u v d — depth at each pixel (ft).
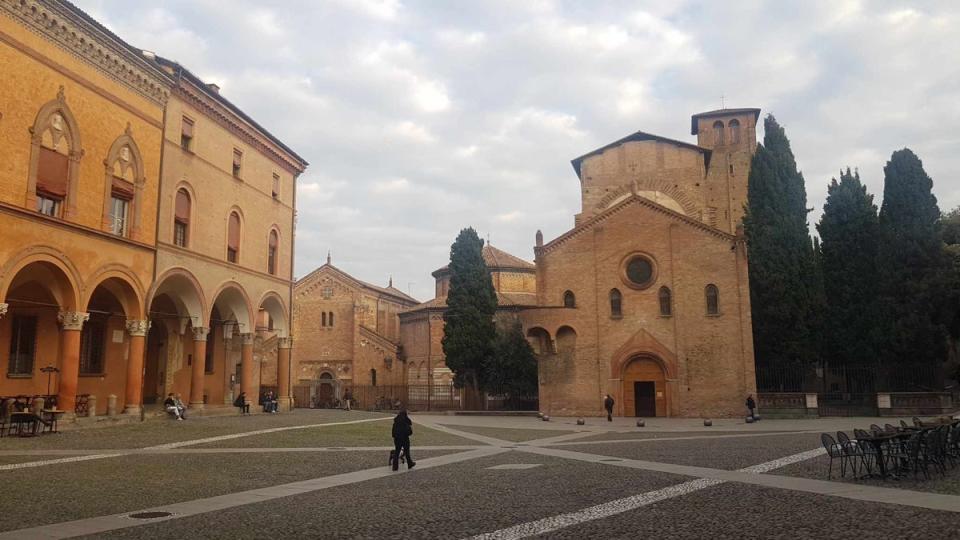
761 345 152.15
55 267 88.17
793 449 74.84
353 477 56.34
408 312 228.02
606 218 158.40
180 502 44.19
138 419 103.30
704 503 42.39
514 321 185.37
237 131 135.13
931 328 144.87
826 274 160.35
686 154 188.24
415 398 214.48
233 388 166.20
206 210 123.65
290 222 157.89
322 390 221.05
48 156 87.86
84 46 93.86
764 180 160.86
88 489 48.32
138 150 105.19
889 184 157.07
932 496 42.98
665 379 149.07
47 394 96.58
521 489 49.47
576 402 153.17
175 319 130.21
